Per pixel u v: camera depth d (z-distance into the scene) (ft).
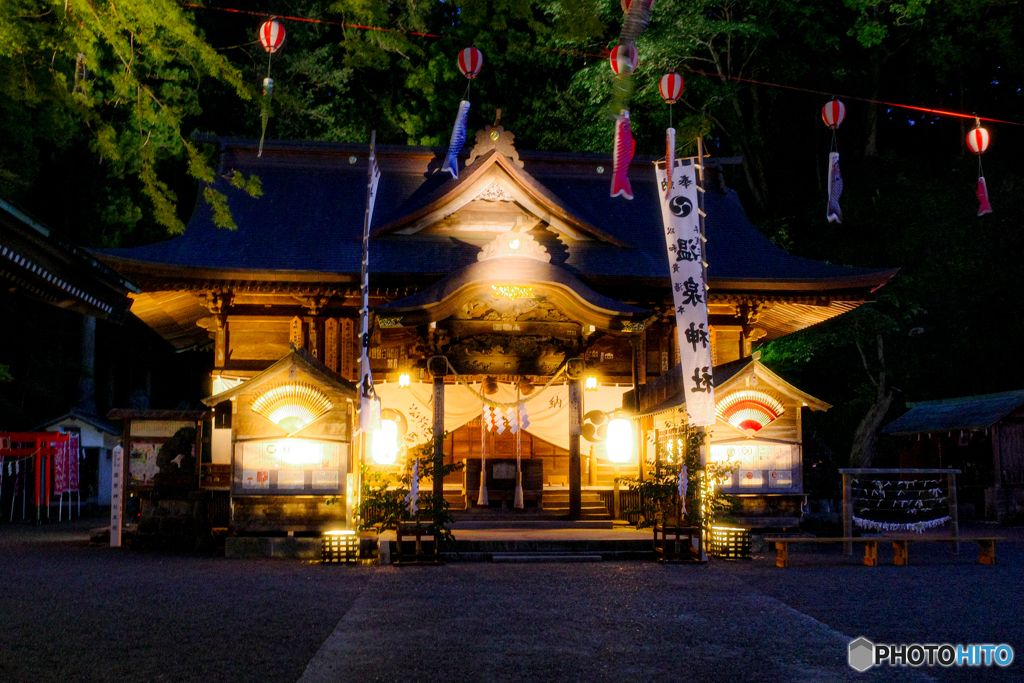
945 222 106.52
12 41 18.98
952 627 27.94
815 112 123.95
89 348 118.42
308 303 64.28
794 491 52.95
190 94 88.94
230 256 64.69
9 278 18.76
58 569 42.57
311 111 100.63
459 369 59.93
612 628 27.81
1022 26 106.22
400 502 46.37
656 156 81.41
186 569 42.78
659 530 50.78
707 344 49.47
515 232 58.08
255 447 50.24
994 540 45.34
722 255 71.05
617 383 66.03
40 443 82.74
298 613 30.27
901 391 93.97
